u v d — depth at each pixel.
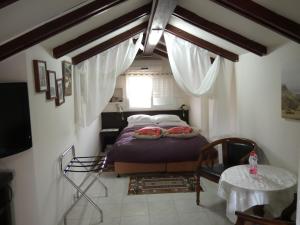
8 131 2.00
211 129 4.48
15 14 1.66
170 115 6.08
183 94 6.46
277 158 2.88
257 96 3.26
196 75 3.88
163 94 6.43
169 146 4.32
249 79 3.46
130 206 3.34
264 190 2.30
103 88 3.90
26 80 2.20
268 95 2.99
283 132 2.73
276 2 1.98
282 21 2.13
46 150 2.62
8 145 2.00
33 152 2.31
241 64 3.69
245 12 2.17
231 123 3.94
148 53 5.82
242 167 2.85
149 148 4.29
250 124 3.49
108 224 2.94
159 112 6.45
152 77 6.37
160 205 3.35
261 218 1.85
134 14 3.02
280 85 2.73
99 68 3.89
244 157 3.27
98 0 2.16
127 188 3.89
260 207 2.57
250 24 2.58
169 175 4.37
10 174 2.17
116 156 4.29
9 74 2.17
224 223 2.89
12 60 2.17
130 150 4.27
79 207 3.37
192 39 3.69
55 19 2.08
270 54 2.91
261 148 3.22
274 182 2.43
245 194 2.37
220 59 3.81
